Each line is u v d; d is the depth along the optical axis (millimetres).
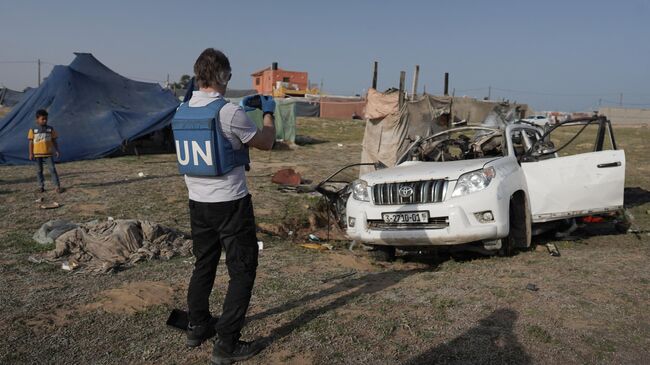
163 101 20422
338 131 33969
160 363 3260
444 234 5387
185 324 3650
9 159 15734
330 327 3674
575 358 3135
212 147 3066
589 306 3945
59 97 17656
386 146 13203
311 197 10070
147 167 14984
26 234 6973
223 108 3092
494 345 3316
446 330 3566
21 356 3342
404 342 3402
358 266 5738
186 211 8688
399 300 4238
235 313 3174
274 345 3418
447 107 14320
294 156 19359
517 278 4758
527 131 7328
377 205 5824
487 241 5562
